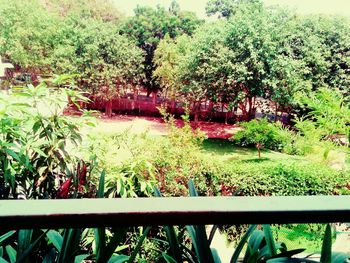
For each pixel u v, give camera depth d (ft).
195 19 90.22
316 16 68.18
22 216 1.57
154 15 88.17
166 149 18.93
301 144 25.50
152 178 13.19
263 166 22.98
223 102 70.54
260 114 77.77
